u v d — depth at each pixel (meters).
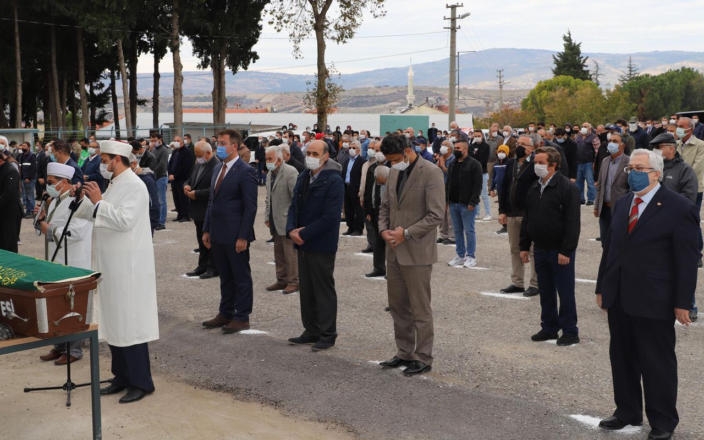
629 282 4.97
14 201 9.58
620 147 9.84
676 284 4.84
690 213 4.84
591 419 5.32
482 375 6.33
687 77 122.62
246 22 44.66
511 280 9.91
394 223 6.38
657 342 4.93
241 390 6.13
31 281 4.45
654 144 8.16
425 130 57.31
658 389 4.90
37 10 42.25
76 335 4.68
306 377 6.38
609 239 5.19
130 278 5.80
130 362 5.93
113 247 5.77
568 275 7.14
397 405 5.67
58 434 5.27
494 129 18.45
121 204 5.79
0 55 45.53
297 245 7.20
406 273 6.30
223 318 8.03
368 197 10.59
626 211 5.08
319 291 7.17
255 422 5.45
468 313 8.49
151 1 41.25
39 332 4.48
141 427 5.37
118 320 5.80
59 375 6.65
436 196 6.19
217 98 46.50
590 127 18.45
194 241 13.97
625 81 156.00
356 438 5.12
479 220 16.14
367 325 8.06
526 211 7.38
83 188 5.66
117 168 5.86
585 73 121.12
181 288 10.00
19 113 42.78
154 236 14.58
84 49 49.22
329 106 37.66
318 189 7.08
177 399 5.96
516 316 8.34
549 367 6.52
